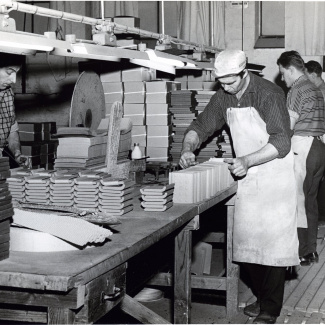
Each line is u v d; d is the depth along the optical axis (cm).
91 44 353
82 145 386
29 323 272
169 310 483
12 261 223
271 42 882
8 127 470
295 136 564
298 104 551
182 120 562
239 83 390
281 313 443
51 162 555
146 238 266
